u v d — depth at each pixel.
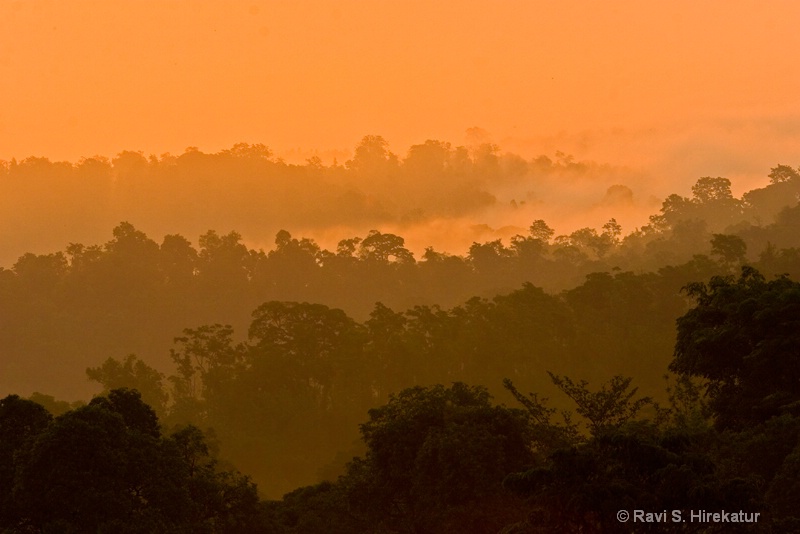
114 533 141.75
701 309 197.62
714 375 190.88
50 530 140.00
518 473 109.00
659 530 102.31
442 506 156.50
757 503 102.06
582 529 106.69
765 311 179.62
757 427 151.75
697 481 101.75
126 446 151.88
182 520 155.50
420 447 167.50
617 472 106.31
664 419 164.00
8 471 149.25
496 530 154.50
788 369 175.00
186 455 180.75
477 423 164.50
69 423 146.00
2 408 157.12
